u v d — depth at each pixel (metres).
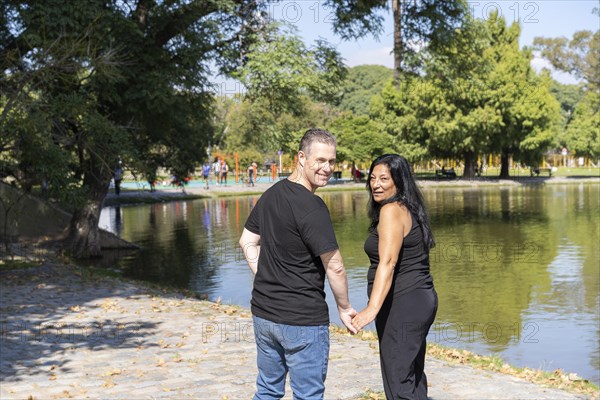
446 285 14.20
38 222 21.03
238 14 18.12
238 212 32.47
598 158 86.50
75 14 15.13
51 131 16.25
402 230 4.37
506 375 6.60
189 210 34.03
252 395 5.89
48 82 15.10
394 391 4.40
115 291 12.19
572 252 18.55
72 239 19.53
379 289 4.23
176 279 15.40
